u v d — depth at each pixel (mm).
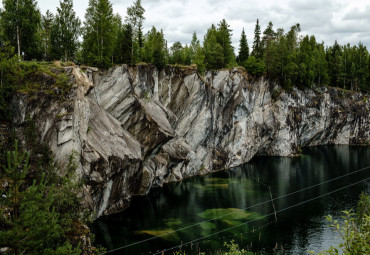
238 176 76938
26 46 47500
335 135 127500
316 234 42000
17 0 45125
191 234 41812
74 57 55719
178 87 74312
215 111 86812
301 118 109625
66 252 18047
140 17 64438
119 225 44531
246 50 105312
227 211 50906
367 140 127500
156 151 61656
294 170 81500
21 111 34719
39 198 17656
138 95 60625
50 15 66750
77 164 36125
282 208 52312
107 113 52125
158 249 37344
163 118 64375
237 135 91812
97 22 53469
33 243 16344
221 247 38094
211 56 89750
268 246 38531
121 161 46406
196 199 57688
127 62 59281
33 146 33562
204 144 84688
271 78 100812
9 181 27062
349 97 128875
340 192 60594
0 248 17188
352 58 135875
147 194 60938
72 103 37281
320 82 124000
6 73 34906
